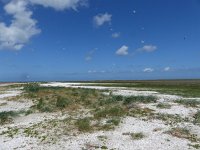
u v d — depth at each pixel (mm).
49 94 44250
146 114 31922
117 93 51594
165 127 27297
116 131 26047
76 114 32656
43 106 35875
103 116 30719
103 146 22375
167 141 23578
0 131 27203
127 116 31188
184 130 26375
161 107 35500
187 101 39469
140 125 27828
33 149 22094
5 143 23641
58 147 22391
